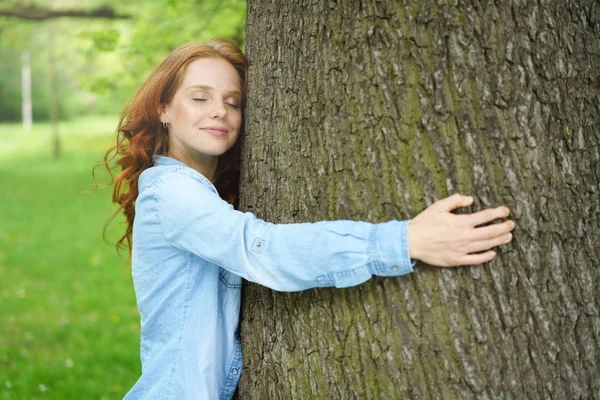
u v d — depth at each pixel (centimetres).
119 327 579
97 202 1323
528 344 162
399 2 159
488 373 162
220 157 216
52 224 1082
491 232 155
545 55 159
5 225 1068
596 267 167
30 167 1878
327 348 174
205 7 531
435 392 164
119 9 666
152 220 184
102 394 435
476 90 158
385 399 168
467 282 161
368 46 162
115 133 228
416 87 160
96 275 762
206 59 192
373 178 166
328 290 173
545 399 164
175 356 184
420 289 163
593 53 167
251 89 191
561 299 163
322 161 172
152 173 189
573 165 163
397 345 166
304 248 158
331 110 169
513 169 159
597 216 167
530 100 158
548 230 161
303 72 173
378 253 155
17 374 467
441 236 154
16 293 690
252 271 164
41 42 1485
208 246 171
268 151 184
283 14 177
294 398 182
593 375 168
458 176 160
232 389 198
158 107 201
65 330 570
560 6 161
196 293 185
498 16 157
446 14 157
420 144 161
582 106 164
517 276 161
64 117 2994
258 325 190
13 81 2947
